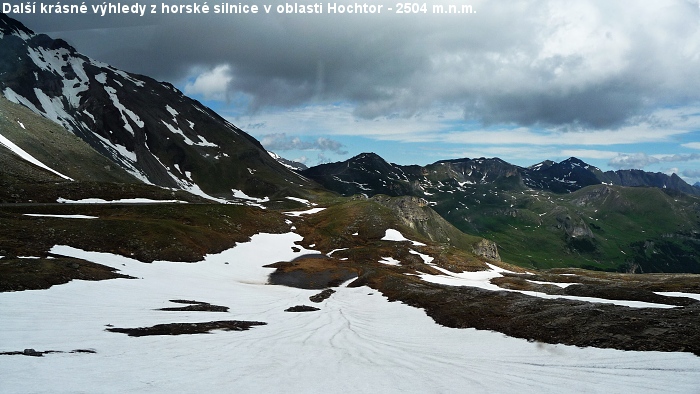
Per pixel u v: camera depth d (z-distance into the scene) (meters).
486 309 39.69
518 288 91.69
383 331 37.16
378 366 22.73
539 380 19.72
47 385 15.65
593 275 155.75
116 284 51.22
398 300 54.78
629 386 17.94
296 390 17.12
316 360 23.78
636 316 29.41
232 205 147.75
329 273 88.00
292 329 36.84
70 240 73.56
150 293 50.22
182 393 15.70
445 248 141.12
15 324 28.64
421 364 23.56
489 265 135.75
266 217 145.38
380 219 158.62
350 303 58.72
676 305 56.62
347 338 33.22
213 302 51.03
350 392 17.25
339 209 173.25
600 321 29.23
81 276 50.41
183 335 29.45
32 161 163.62
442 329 36.59
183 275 70.12
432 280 94.25
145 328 31.16
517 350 27.17
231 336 30.70
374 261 114.31
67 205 110.00
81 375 17.41
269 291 68.12
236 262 92.06
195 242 93.50
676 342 23.39
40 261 51.12
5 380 15.91
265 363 22.09
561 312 33.59
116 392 15.30
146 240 82.44
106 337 26.83
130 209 116.94
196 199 181.75
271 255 105.44
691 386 17.28
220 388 16.75
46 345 23.59
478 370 22.05
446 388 18.28
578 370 21.36
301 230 143.00
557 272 167.38
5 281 41.69
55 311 34.19
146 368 19.34
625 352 23.30
